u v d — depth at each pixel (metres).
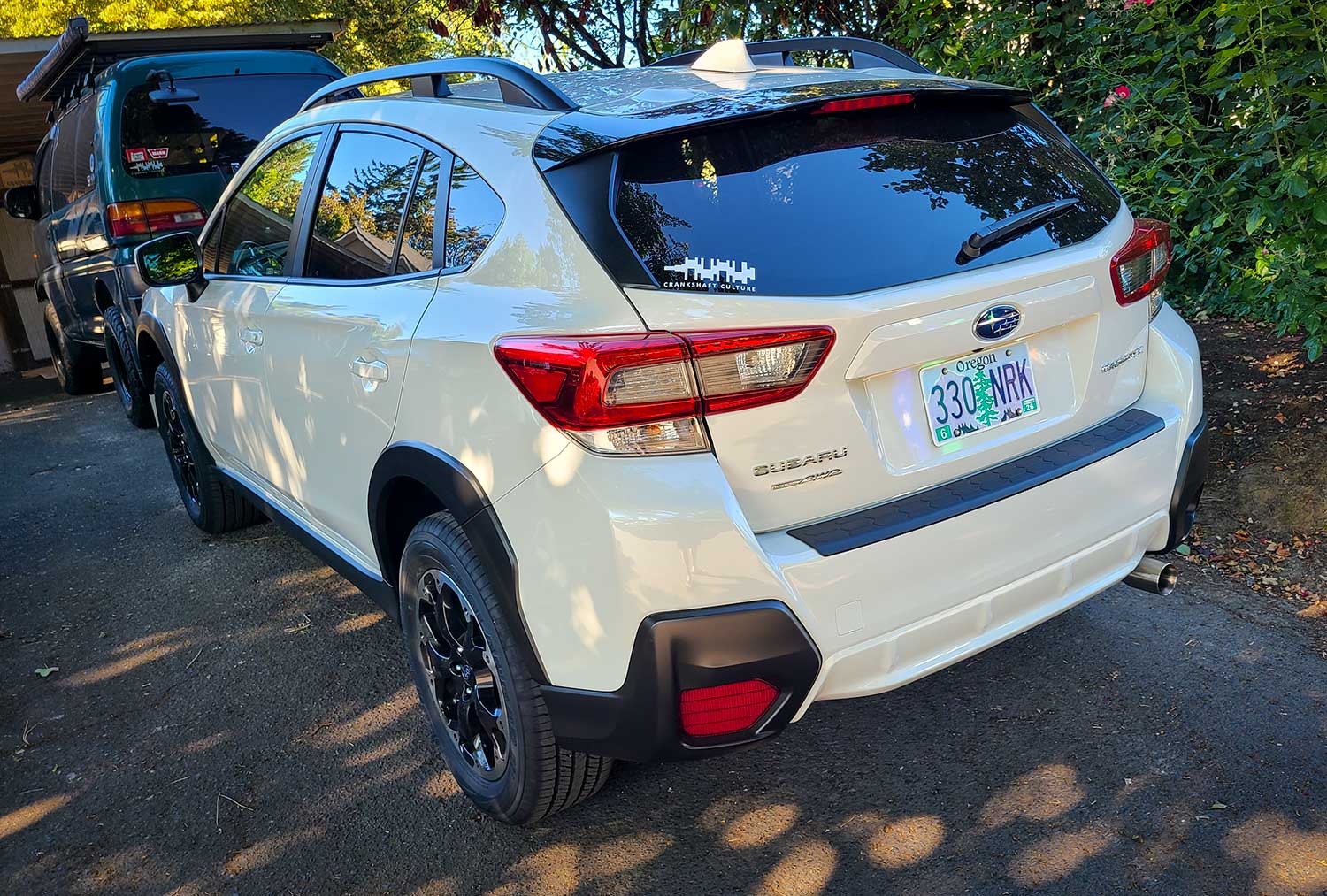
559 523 2.01
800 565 1.95
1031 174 2.43
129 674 3.49
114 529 4.97
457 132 2.50
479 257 2.31
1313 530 3.64
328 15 16.23
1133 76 5.18
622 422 1.92
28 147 12.20
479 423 2.18
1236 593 3.43
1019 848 2.36
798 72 2.75
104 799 2.80
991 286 2.14
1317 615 3.26
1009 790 2.56
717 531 1.90
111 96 5.83
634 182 2.07
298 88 6.45
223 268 3.72
